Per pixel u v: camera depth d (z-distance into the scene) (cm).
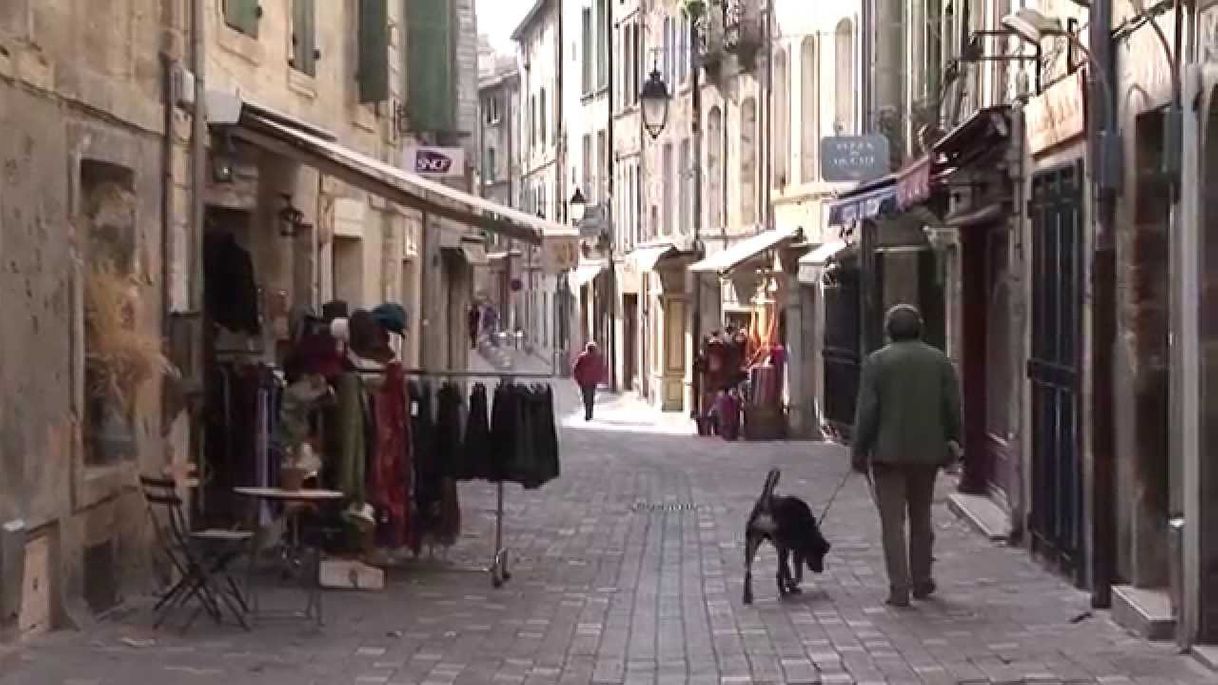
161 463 1271
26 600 1019
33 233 1016
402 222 2414
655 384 4612
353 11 2069
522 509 2017
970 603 1250
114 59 1172
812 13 3228
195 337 1316
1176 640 1057
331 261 1933
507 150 7850
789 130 3412
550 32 6575
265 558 1383
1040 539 1427
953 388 1255
